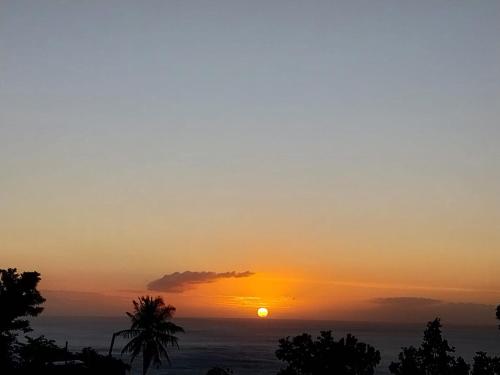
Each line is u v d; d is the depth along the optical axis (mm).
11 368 57156
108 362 66188
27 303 60969
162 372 138750
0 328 60062
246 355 197000
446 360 35344
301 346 38188
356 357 37875
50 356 60531
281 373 38125
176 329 78188
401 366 36031
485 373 34062
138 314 77938
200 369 148250
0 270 61250
